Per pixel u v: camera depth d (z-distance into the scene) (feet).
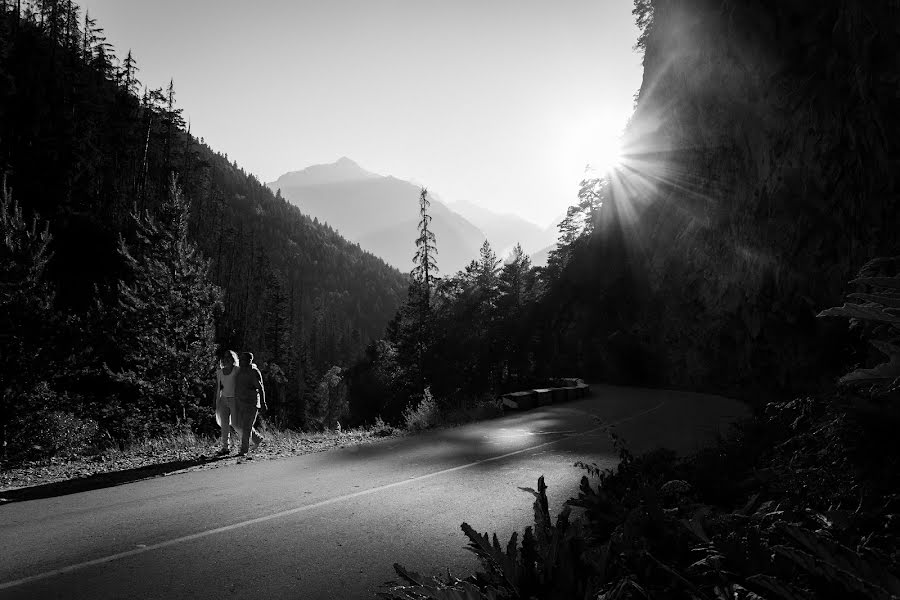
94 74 290.76
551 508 20.11
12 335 48.21
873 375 8.07
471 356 162.91
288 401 270.67
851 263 55.93
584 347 142.00
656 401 74.54
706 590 8.57
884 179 49.08
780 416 21.45
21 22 271.08
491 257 192.34
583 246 168.35
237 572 14.08
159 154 322.96
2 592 12.94
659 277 119.14
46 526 18.10
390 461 29.86
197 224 341.00
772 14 68.13
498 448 34.35
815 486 11.18
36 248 51.72
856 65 50.90
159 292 71.82
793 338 69.10
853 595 6.64
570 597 8.59
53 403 50.19
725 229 91.20
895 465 10.07
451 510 19.89
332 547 15.96
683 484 14.28
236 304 353.31
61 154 185.98
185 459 31.27
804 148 63.36
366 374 232.73
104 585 13.30
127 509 20.16
